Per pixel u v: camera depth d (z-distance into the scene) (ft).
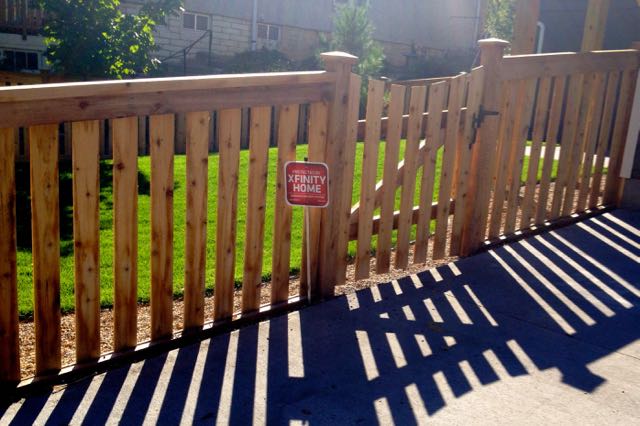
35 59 46.65
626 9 42.60
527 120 19.34
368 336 13.58
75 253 11.30
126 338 12.26
